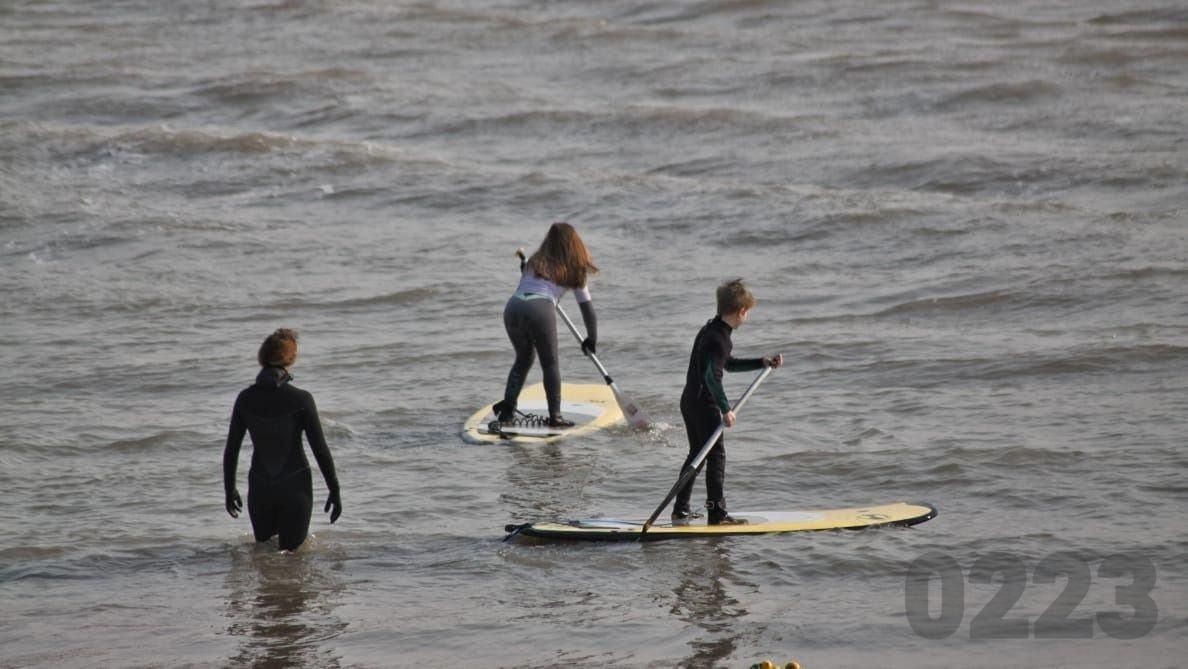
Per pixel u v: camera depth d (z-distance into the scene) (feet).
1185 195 247.70
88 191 278.87
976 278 198.29
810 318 182.91
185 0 501.15
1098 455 121.19
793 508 112.37
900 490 116.06
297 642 86.43
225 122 348.18
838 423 136.77
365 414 145.69
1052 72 365.81
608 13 481.46
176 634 88.02
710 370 102.06
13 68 398.83
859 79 366.63
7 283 214.48
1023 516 107.24
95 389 156.25
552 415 139.33
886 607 89.66
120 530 108.78
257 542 104.94
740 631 86.63
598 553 101.86
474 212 259.80
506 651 84.48
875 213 239.71
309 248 233.96
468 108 349.00
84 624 90.12
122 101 362.74
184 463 127.65
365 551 103.71
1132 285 188.55
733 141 309.63
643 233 240.73
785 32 439.22
